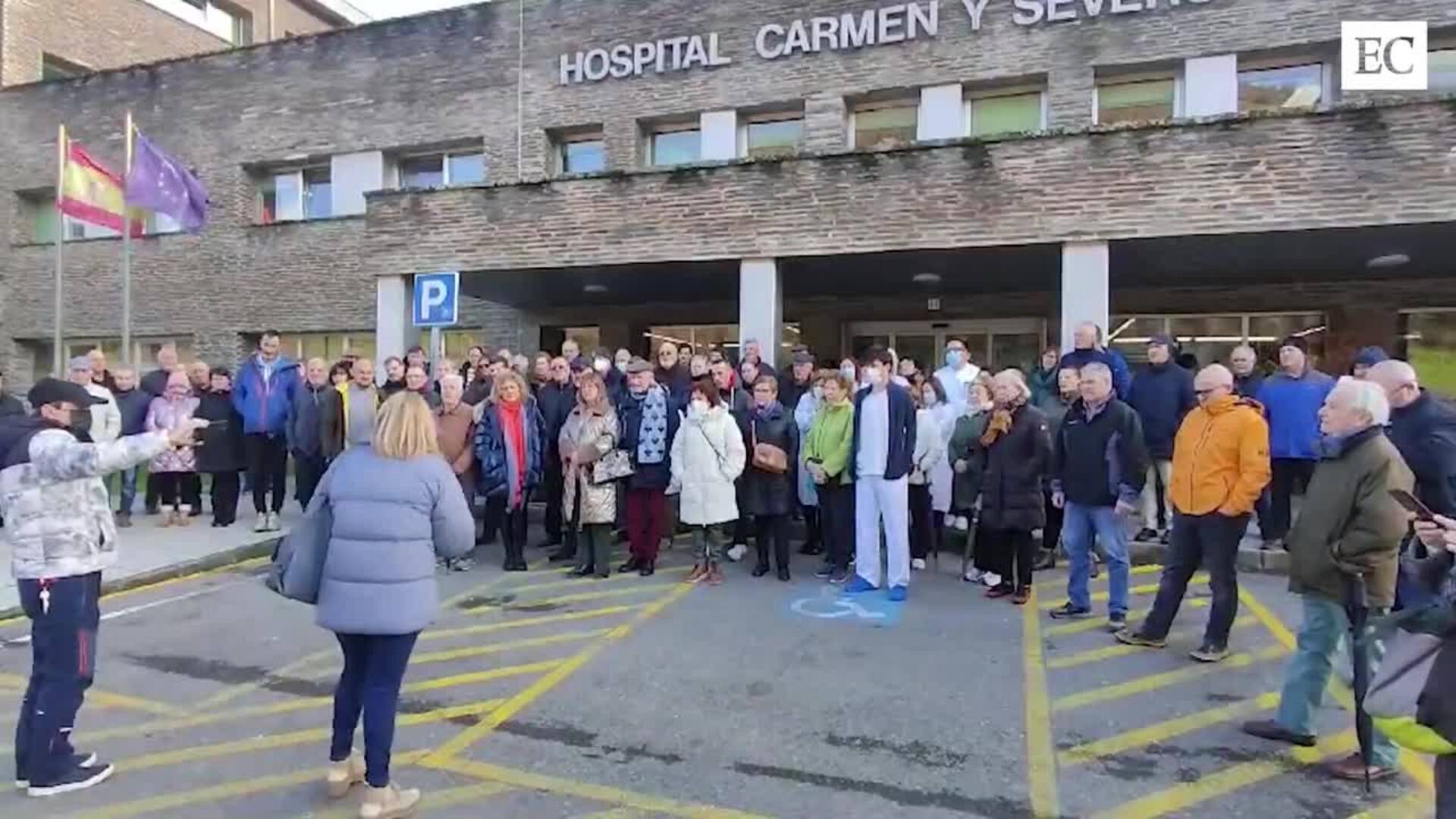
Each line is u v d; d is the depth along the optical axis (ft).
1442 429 15.66
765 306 37.06
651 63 49.26
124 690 17.80
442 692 17.57
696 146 49.62
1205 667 18.92
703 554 26.89
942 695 17.31
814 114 45.91
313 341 58.75
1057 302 45.14
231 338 59.98
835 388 26.81
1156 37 40.22
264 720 16.21
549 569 28.76
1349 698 17.07
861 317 51.03
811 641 20.76
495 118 53.01
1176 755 14.62
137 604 24.63
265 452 34.04
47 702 13.20
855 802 13.02
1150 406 28.89
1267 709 16.60
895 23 44.32
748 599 24.67
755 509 27.14
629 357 34.47
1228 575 19.04
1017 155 33.22
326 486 12.84
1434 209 28.53
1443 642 9.42
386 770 12.48
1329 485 14.32
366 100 56.44
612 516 27.43
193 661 19.63
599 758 14.52
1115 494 21.42
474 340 56.08
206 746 15.05
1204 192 30.94
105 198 41.42
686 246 38.32
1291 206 30.01
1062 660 19.40
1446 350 40.91
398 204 43.42
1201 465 19.15
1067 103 41.52
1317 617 14.66
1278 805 12.93
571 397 31.63
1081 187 32.42
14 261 65.92
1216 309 44.42
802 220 36.40
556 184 40.55
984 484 24.16
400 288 43.55
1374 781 13.66
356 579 12.32
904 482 24.77
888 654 19.79
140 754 14.73
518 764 14.33
